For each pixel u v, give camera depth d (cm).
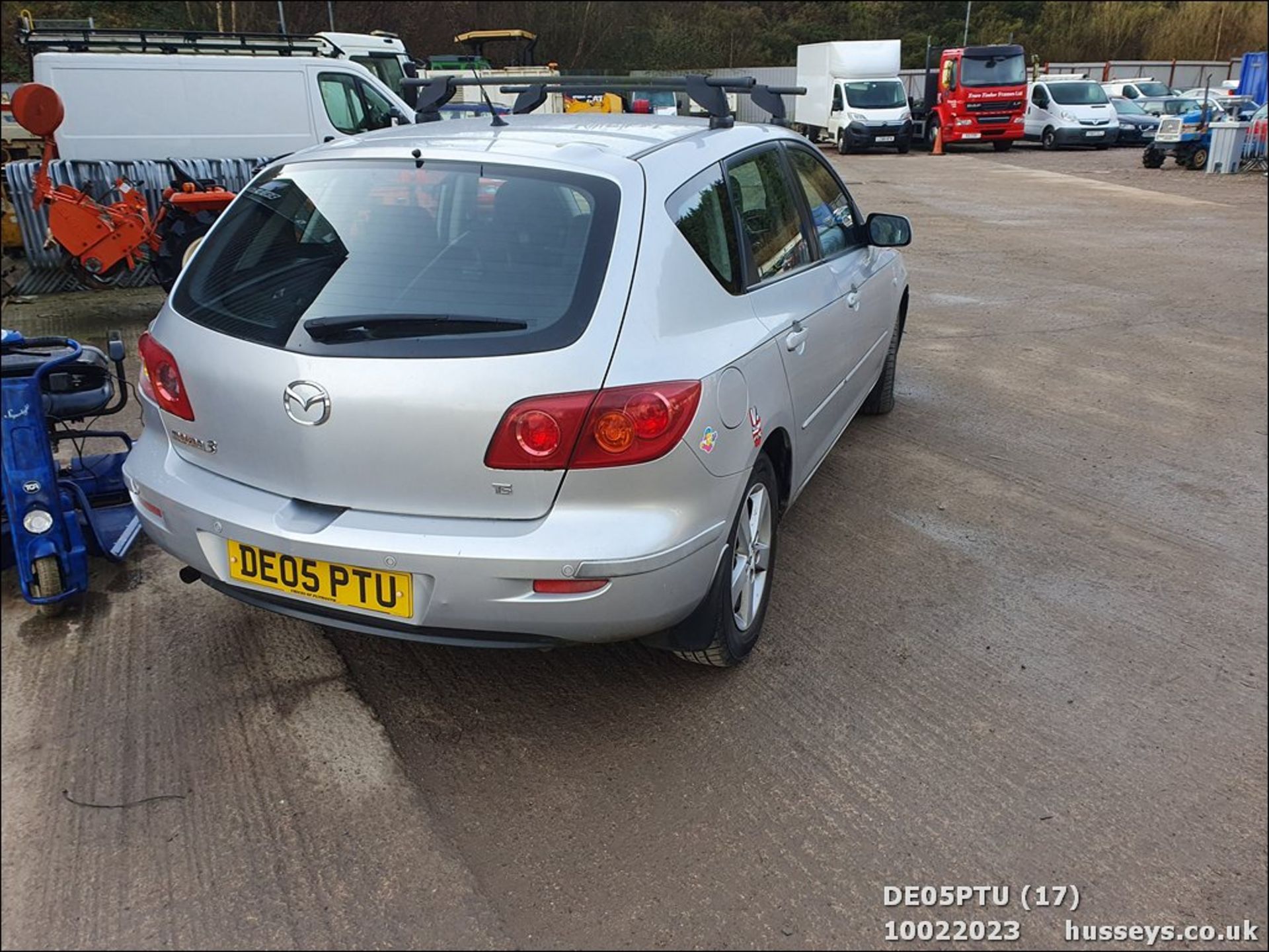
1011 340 789
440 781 270
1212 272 1073
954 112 2747
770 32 4906
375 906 229
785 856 246
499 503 248
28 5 2942
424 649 332
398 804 261
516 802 263
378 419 246
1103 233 1352
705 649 302
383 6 3572
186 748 280
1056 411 613
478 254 263
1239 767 284
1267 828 260
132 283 930
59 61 1014
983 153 2811
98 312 863
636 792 267
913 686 320
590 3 4091
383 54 1467
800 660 333
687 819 258
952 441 558
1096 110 2778
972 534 437
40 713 293
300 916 226
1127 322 852
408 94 1224
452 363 243
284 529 258
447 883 236
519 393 241
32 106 758
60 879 234
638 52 4212
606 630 256
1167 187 1908
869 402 587
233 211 306
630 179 283
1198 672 332
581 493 247
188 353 275
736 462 282
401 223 273
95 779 266
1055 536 437
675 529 257
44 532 330
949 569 403
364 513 256
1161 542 433
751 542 319
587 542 245
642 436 246
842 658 335
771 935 224
